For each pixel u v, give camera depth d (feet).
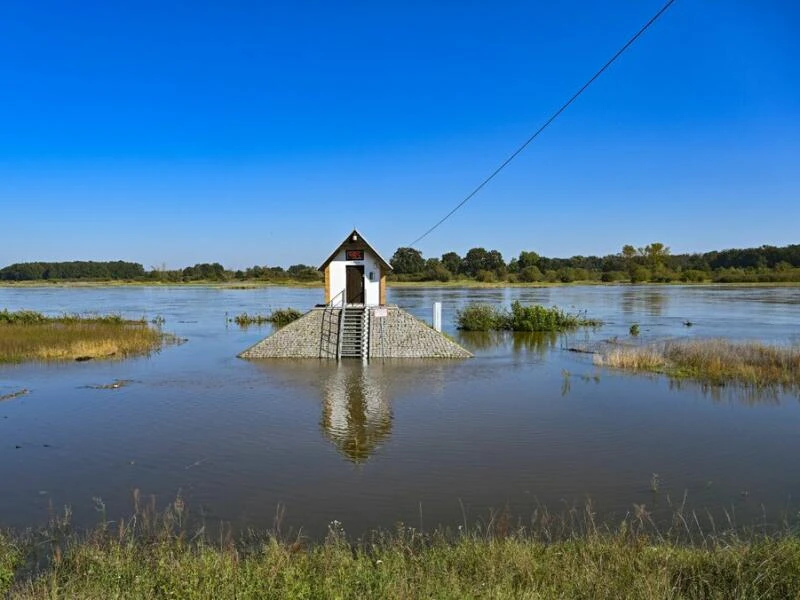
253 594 20.62
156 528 30.53
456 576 21.88
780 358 75.15
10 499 35.22
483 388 66.28
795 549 23.38
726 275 392.68
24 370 80.48
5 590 22.31
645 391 64.08
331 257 98.63
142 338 107.76
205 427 50.60
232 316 172.14
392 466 40.24
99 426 51.31
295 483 37.27
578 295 261.65
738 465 40.42
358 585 21.30
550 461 41.19
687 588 21.13
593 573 21.65
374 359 88.38
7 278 550.77
